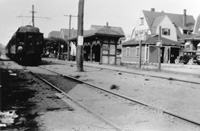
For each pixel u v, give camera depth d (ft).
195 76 57.98
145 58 126.00
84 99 27.40
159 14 171.94
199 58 117.29
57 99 27.14
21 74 53.72
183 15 179.22
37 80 43.57
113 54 107.96
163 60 133.18
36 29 90.17
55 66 84.79
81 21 64.44
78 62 65.41
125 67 90.12
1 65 79.97
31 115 20.30
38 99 27.04
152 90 35.06
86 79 47.37
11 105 23.88
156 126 17.42
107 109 22.72
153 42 125.90
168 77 53.67
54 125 17.47
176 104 25.62
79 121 18.48
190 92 33.83
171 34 150.71
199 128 17.01
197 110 23.02
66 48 199.52
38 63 96.53
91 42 118.62
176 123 18.29
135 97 29.35
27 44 87.35
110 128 16.75
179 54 134.41
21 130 16.30
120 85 39.60
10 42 117.70
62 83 40.34
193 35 143.54
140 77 53.78
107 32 105.40
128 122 18.44
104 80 46.37
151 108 22.95
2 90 32.24
